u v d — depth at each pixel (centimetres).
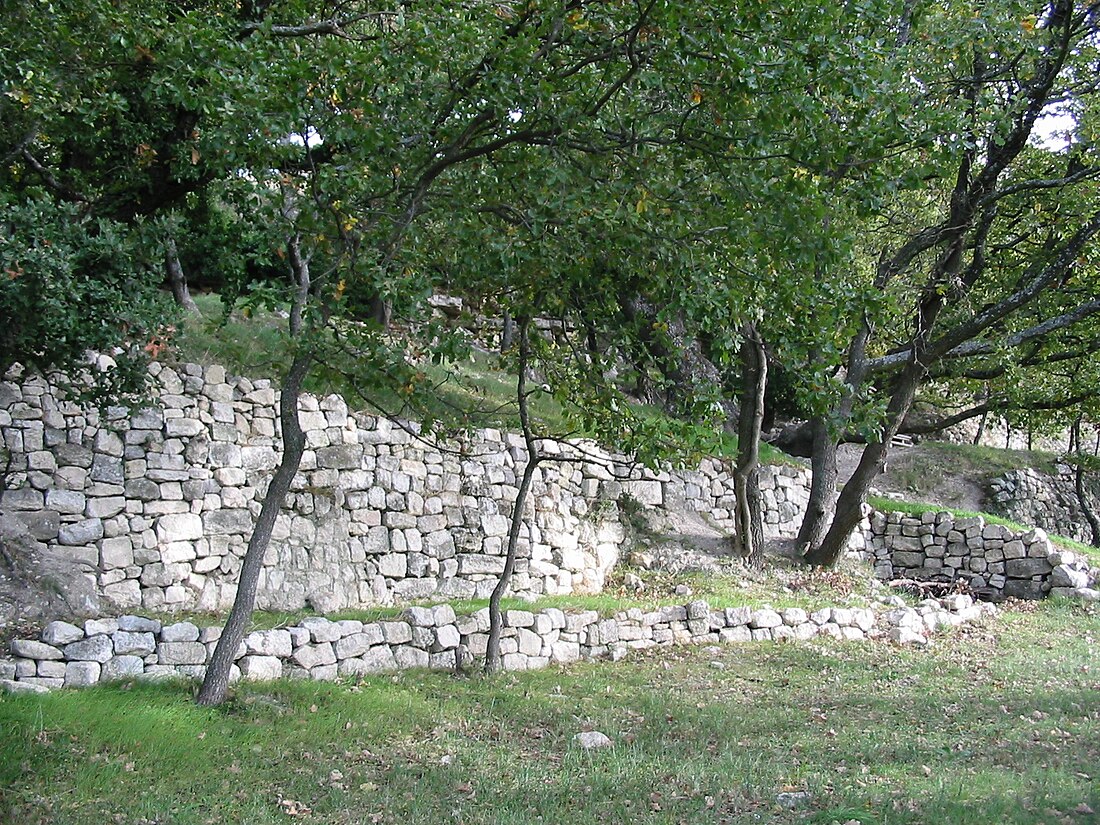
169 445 1123
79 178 1098
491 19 839
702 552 1652
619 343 1049
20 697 735
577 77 850
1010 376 1817
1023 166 1673
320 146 980
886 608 1500
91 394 939
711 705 926
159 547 1094
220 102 836
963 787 654
